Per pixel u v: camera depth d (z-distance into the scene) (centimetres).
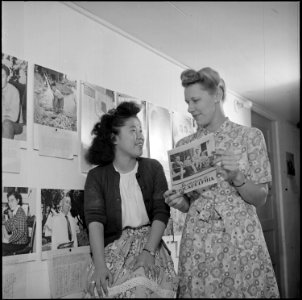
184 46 161
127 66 167
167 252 141
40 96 142
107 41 164
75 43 155
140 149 148
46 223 140
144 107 164
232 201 121
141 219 139
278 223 150
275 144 155
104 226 140
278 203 151
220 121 132
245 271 116
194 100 130
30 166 137
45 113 143
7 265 126
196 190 127
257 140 125
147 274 126
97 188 141
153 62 167
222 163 113
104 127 150
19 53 136
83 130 155
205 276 118
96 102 160
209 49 159
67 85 151
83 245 151
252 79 156
